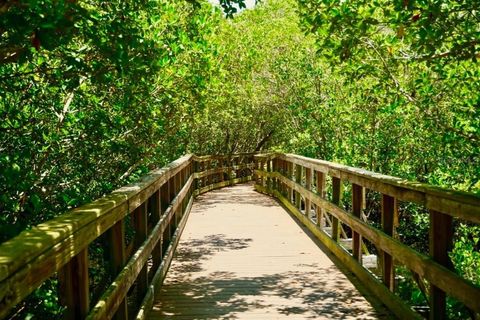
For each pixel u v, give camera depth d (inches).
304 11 203.6
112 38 171.8
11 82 192.1
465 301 108.3
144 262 153.3
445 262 126.2
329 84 518.9
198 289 197.5
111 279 121.1
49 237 70.6
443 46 224.8
